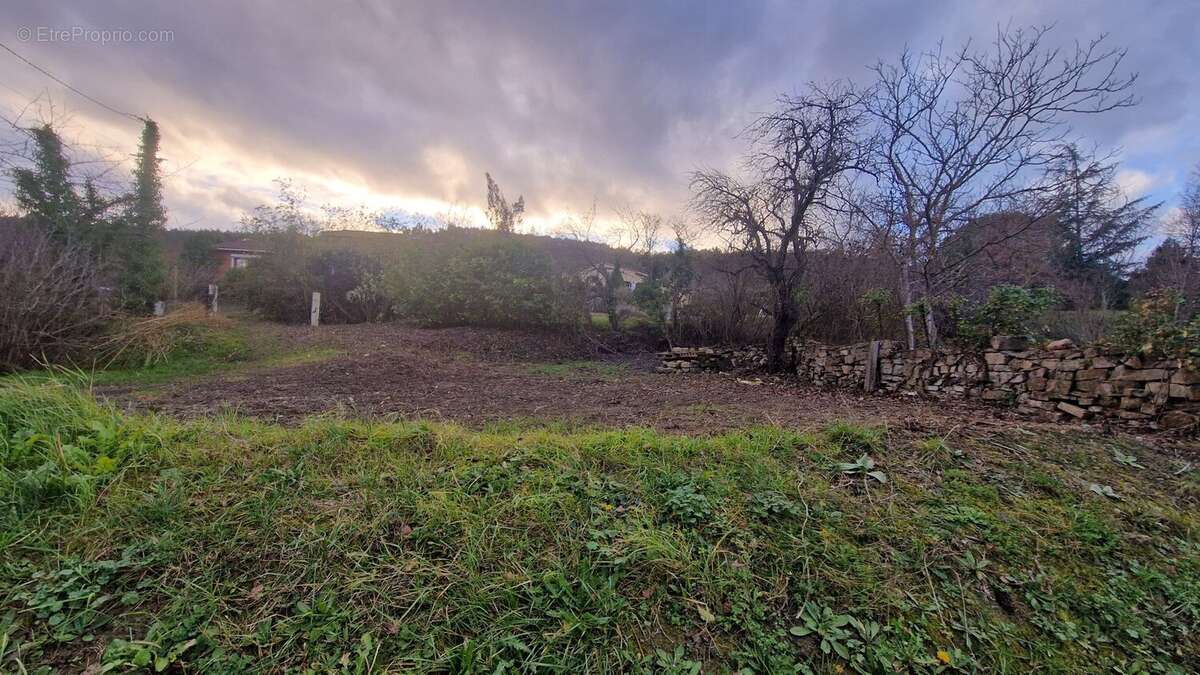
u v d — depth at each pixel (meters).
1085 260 11.88
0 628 1.56
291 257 13.11
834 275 8.63
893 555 2.19
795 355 8.51
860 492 2.63
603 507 2.32
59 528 1.98
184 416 3.70
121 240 11.47
